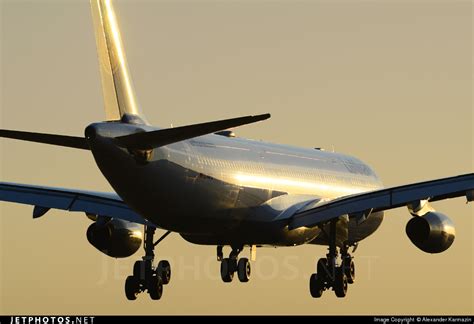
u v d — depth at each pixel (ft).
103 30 387.14
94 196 434.71
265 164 454.81
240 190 433.89
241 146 446.19
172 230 418.10
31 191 434.30
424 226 424.87
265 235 454.81
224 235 442.50
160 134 364.17
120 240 444.96
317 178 492.54
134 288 444.96
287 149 483.51
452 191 395.14
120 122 386.11
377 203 414.82
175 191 397.39
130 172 377.91
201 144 415.85
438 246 426.92
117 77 388.16
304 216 446.19
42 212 434.30
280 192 460.55
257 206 446.60
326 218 436.35
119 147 370.73
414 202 405.18
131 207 397.80
